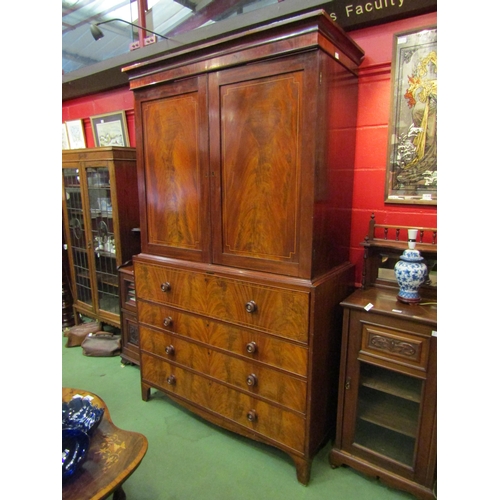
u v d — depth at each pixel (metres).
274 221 1.45
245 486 1.51
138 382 2.31
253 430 1.64
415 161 1.62
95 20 2.72
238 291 1.57
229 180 1.54
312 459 1.54
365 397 1.56
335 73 1.40
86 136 3.29
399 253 1.59
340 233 1.65
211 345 1.72
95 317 2.87
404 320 1.33
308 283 1.38
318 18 1.21
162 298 1.89
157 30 2.40
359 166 1.76
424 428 1.36
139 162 1.88
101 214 2.63
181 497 1.46
